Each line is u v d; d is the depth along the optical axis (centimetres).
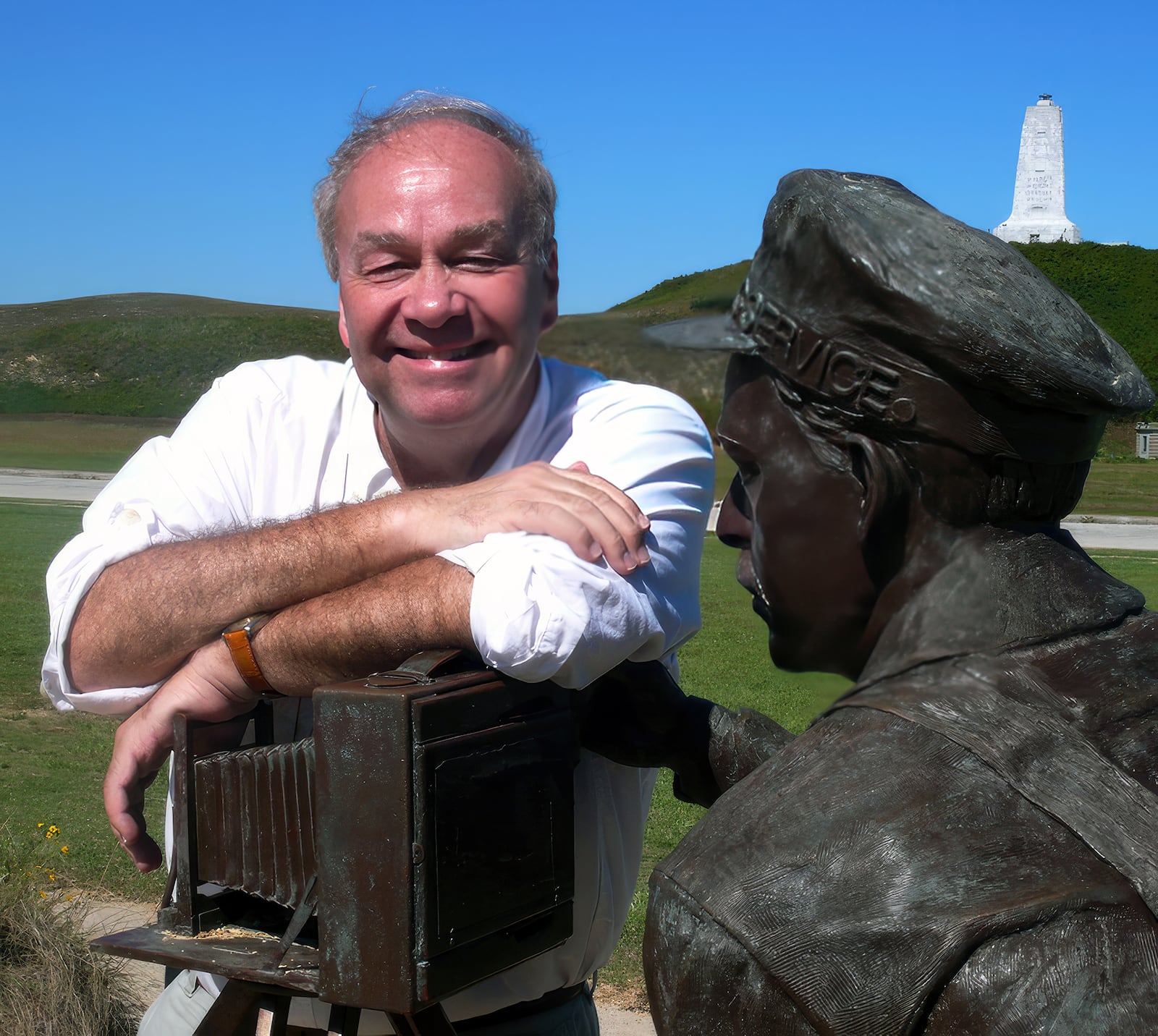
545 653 145
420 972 133
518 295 177
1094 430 102
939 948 86
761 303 108
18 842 555
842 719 103
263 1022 193
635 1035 413
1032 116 5378
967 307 95
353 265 177
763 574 113
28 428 4591
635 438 181
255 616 168
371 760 131
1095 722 95
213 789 153
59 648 181
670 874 102
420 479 199
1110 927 85
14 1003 397
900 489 103
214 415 202
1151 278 4662
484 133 177
